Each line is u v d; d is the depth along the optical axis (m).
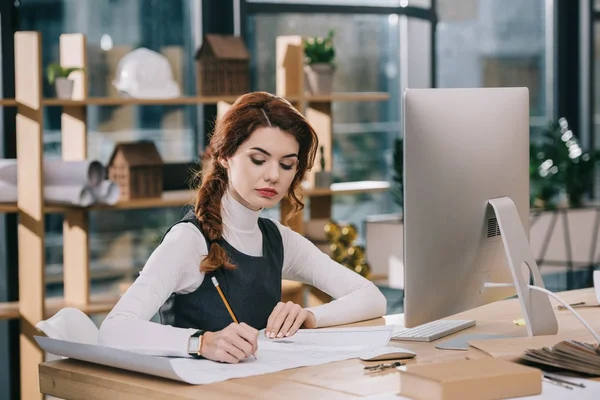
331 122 4.81
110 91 4.62
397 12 5.55
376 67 5.52
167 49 4.79
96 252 4.61
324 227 4.76
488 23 5.96
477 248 2.32
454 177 2.24
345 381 1.90
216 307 2.38
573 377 1.91
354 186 4.85
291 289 4.39
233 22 4.95
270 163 2.34
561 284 5.92
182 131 4.84
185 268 2.35
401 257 5.11
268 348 2.20
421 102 2.17
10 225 4.36
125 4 4.65
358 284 2.64
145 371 1.96
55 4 4.45
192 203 2.51
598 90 6.49
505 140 2.37
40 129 3.84
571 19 6.36
